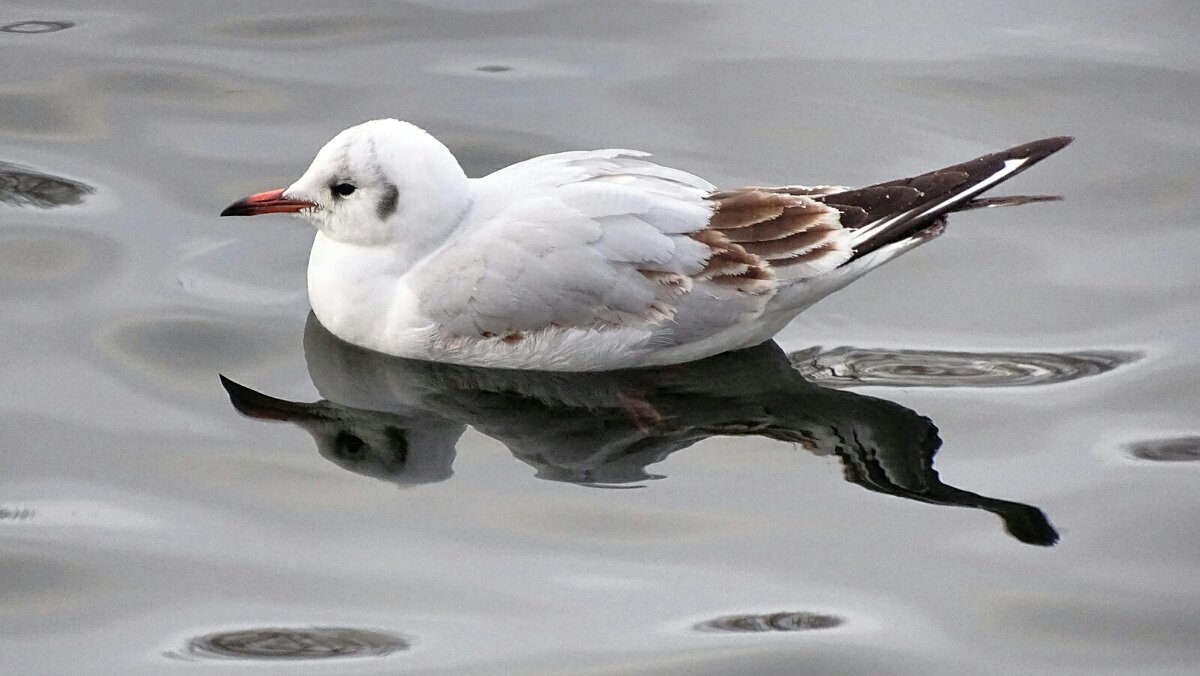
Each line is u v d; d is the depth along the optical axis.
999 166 13.47
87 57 17.55
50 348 13.52
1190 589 11.05
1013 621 10.78
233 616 10.70
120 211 15.33
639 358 13.52
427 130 16.38
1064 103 17.23
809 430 12.86
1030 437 12.73
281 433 12.67
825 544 11.48
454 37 18.23
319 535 11.51
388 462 12.37
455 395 13.32
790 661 10.31
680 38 18.36
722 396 13.34
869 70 17.81
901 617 10.77
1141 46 18.25
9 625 10.62
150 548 11.33
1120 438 12.70
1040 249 15.33
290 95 17.00
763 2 19.14
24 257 14.63
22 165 15.84
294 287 14.64
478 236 13.23
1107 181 16.16
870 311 14.56
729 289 13.16
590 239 13.02
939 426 12.90
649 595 10.94
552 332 13.25
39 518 11.59
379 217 13.46
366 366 13.67
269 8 18.72
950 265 15.20
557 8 18.97
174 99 16.91
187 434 12.60
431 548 11.39
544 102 17.02
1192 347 13.80
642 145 16.30
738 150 16.31
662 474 12.29
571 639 10.48
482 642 10.47
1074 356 13.75
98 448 12.38
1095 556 11.37
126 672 10.20
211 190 15.60
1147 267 14.95
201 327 13.95
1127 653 10.53
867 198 13.45
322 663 10.27
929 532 11.62
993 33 18.58
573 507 11.85
